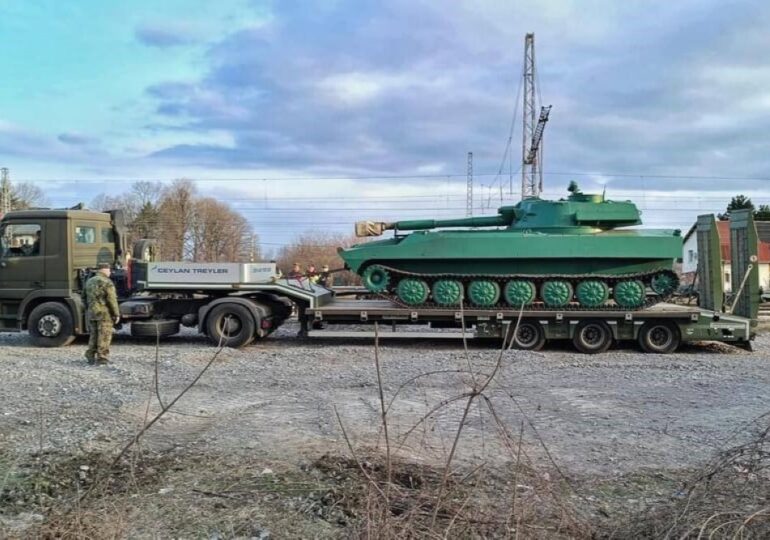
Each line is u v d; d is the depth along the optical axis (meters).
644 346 12.91
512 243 13.20
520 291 13.17
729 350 13.36
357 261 13.80
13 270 13.20
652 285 13.39
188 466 5.42
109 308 10.73
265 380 9.38
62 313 13.02
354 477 4.98
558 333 13.05
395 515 3.91
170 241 60.56
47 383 8.79
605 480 5.12
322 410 7.49
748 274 13.25
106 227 14.30
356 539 3.76
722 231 37.88
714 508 3.79
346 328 14.30
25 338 14.84
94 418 6.88
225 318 12.96
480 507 4.18
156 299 13.42
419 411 7.41
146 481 5.04
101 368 10.20
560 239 13.13
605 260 13.35
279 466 5.41
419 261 13.75
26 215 13.23
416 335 13.90
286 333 15.57
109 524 4.21
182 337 14.79
